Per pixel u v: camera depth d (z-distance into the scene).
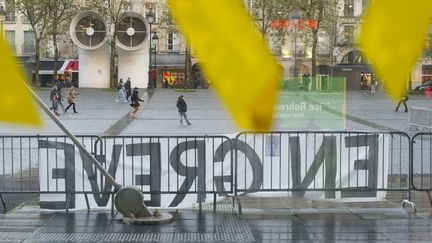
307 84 11.45
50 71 59.47
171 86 58.62
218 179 7.27
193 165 7.26
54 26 47.62
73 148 7.12
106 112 27.98
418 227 6.18
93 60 51.00
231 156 7.23
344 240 5.61
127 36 49.88
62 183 7.15
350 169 7.38
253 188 7.30
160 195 7.26
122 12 50.41
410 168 7.41
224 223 6.43
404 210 7.11
